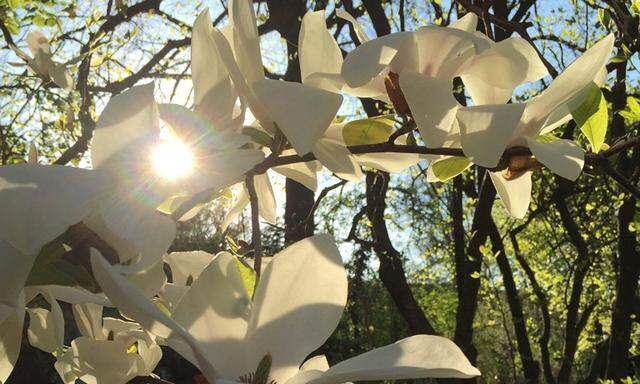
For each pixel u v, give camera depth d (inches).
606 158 17.2
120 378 15.1
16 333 11.1
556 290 160.7
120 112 10.0
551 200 108.4
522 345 126.1
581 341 162.2
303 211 106.6
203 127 11.0
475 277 92.7
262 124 14.1
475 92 15.2
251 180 14.1
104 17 84.4
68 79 28.8
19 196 8.5
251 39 12.7
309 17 14.1
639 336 143.6
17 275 9.0
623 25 44.3
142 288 10.5
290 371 10.6
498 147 13.6
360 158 16.4
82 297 11.0
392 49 13.6
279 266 10.9
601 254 128.2
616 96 65.9
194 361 10.3
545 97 14.4
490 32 29.7
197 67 12.7
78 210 8.7
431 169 16.4
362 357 9.5
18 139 89.0
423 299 239.9
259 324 10.8
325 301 10.9
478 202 92.4
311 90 12.3
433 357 9.4
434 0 98.2
